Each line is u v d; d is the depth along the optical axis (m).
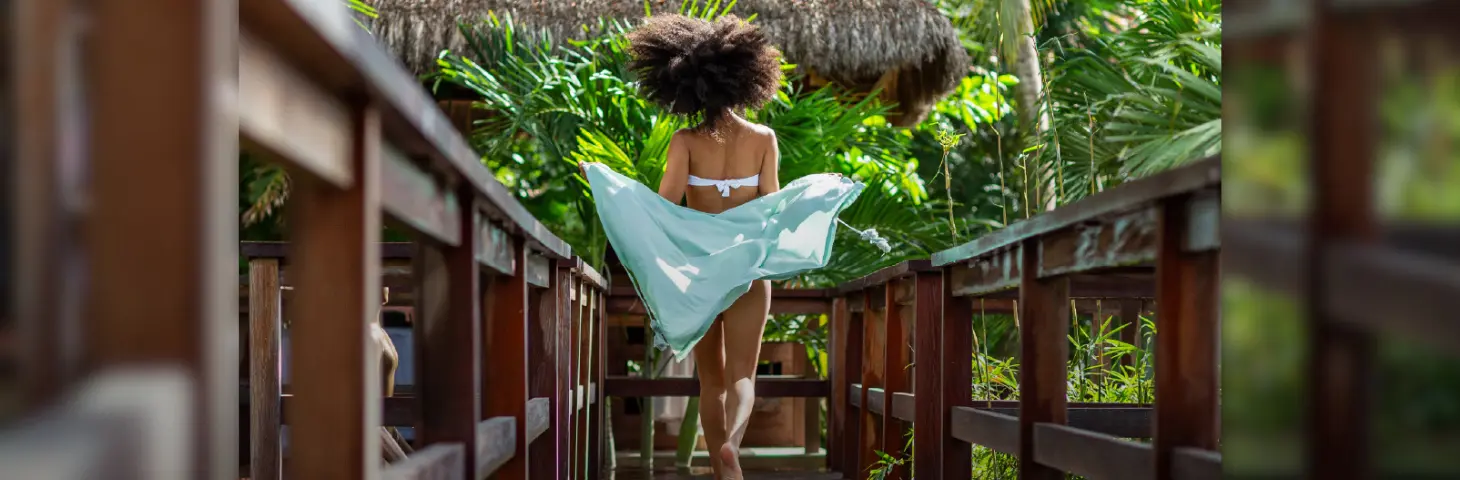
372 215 1.40
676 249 3.43
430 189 1.81
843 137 6.00
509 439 2.62
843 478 5.38
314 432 1.39
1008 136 10.50
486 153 6.35
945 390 3.36
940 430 3.49
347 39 1.10
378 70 1.24
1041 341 2.60
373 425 1.45
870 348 4.86
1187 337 1.85
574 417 4.12
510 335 2.72
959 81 7.05
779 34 6.47
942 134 4.77
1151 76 4.33
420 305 2.06
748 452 6.61
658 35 3.67
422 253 2.07
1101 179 4.74
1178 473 1.79
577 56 6.16
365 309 1.39
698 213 3.51
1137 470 1.95
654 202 3.49
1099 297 3.94
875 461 4.84
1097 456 2.16
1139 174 3.61
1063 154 4.86
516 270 2.73
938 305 3.68
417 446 2.12
